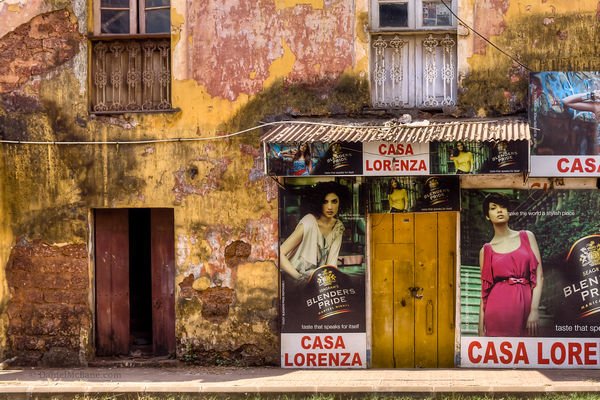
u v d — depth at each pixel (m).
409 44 11.85
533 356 11.45
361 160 11.02
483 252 11.52
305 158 11.06
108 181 12.25
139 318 12.80
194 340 12.11
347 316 11.76
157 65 12.30
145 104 12.30
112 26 12.45
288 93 11.91
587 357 11.35
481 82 11.54
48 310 12.34
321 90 11.86
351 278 11.75
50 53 12.34
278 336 11.91
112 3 12.44
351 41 11.80
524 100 11.45
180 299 12.13
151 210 12.52
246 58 11.98
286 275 11.85
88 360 12.29
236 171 12.00
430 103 11.77
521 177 11.45
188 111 12.09
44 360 12.32
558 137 11.23
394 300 11.97
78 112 12.29
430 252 11.90
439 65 11.78
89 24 12.29
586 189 11.37
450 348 11.85
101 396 10.37
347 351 11.75
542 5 11.41
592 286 11.34
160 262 12.51
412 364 11.91
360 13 11.77
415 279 11.92
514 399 9.90
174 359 12.29
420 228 11.91
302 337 11.81
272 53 11.94
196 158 12.09
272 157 11.09
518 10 11.45
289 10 11.91
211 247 12.07
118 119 12.23
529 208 11.45
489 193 11.52
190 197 12.10
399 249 11.95
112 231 12.56
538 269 11.44
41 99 12.35
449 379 10.68
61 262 12.33
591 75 11.22
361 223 11.73
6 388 10.51
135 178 12.20
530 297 11.44
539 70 11.41
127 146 12.22
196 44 12.06
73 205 12.30
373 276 11.98
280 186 11.86
